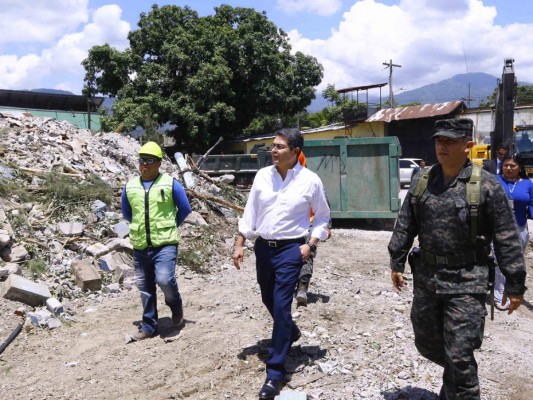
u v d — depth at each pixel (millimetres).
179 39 29609
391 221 12008
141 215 5031
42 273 6402
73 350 4934
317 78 32875
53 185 8055
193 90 28984
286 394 3965
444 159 3336
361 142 11500
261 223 4219
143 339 5137
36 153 9594
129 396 4125
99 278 6461
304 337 5062
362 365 4535
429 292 3471
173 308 5281
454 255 3328
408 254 3674
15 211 7305
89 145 11352
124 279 6750
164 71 29203
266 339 5035
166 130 31234
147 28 30641
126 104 28172
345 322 5523
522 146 23859
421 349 3658
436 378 4332
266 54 31250
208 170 14508
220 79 29047
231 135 31891
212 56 30172
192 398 4086
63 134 11164
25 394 4164
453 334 3277
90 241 7367
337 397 4012
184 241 8203
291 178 4199
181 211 5180
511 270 3275
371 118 35906
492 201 3283
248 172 13992
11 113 11805
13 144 9703
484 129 33531
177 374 4441
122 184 9852
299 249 4145
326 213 4348
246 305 5996
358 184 11609
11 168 8523
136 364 4625
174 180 5148
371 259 8727
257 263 4301
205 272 7441
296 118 39562
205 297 6324
